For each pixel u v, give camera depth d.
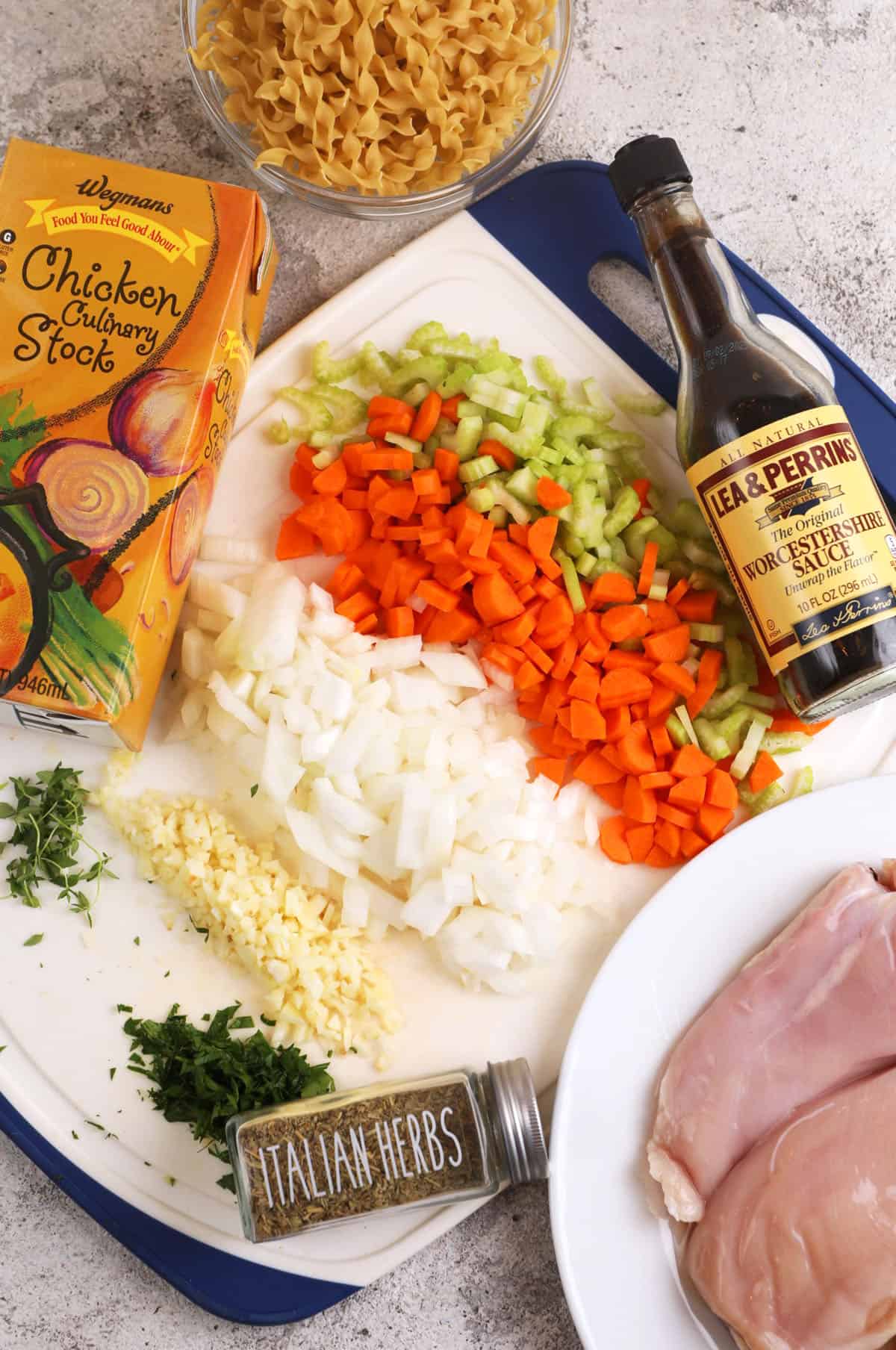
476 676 0.65
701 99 0.69
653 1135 0.61
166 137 0.67
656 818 0.65
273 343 0.66
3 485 0.58
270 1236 0.59
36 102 0.67
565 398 0.67
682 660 0.65
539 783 0.65
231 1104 0.60
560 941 0.64
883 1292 0.57
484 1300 0.63
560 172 0.68
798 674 0.61
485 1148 0.60
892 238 0.69
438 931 0.63
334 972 0.63
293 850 0.64
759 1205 0.58
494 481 0.64
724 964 0.63
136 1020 0.62
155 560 0.58
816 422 0.60
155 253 0.60
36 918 0.63
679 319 0.62
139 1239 0.62
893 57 0.70
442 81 0.62
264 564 0.65
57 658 0.58
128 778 0.64
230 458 0.66
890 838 0.64
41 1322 0.63
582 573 0.65
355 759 0.63
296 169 0.64
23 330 0.59
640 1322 0.60
